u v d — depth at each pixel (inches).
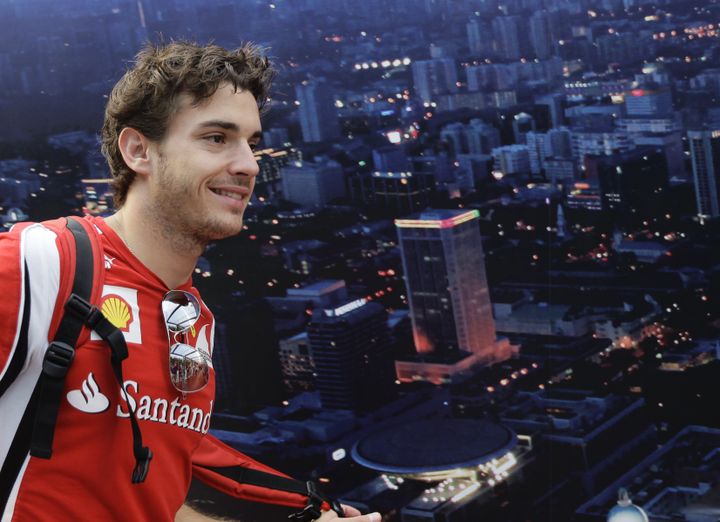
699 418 108.1
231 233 31.5
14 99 106.9
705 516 107.4
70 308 29.0
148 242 31.4
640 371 108.5
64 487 29.2
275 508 40.4
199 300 33.7
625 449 108.1
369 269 105.3
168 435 31.7
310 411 105.9
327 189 105.0
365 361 105.7
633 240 107.5
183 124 30.6
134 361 30.3
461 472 105.3
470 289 105.4
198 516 40.7
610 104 107.2
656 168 106.7
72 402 29.1
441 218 105.7
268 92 33.3
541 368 107.5
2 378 28.7
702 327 107.5
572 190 107.0
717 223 106.5
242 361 106.3
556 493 107.7
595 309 106.9
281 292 105.6
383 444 105.2
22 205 108.0
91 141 107.2
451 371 106.2
